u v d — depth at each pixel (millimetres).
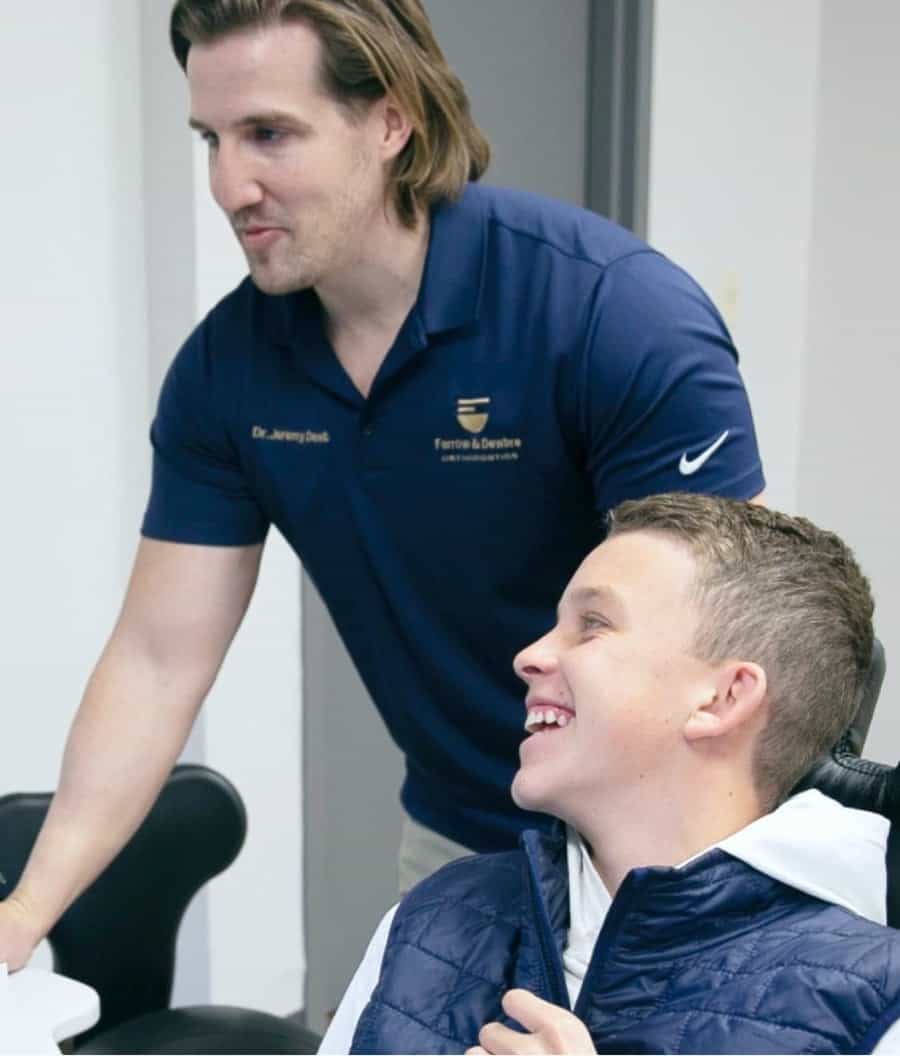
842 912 963
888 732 2910
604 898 1032
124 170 2170
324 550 1479
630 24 2734
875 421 2973
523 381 1336
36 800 1635
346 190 1241
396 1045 1016
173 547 1500
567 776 990
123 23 2121
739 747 984
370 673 1567
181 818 1741
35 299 2092
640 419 1291
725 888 946
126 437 2256
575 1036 905
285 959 2574
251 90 1181
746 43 2877
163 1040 1644
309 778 2514
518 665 1024
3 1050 1122
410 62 1254
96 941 1700
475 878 1128
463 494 1383
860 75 2924
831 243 3025
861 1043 887
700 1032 913
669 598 981
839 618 1002
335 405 1394
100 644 2283
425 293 1337
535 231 1355
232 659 2350
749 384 3053
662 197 2826
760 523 1024
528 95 2727
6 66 1998
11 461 2107
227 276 2197
